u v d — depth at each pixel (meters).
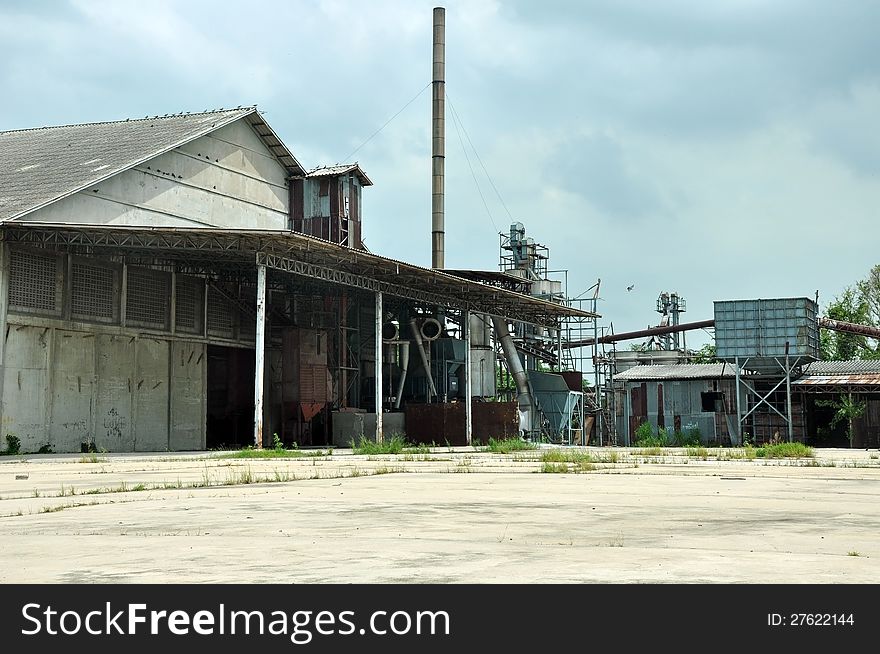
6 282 37.91
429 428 52.09
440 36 68.44
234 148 52.56
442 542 8.18
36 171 46.16
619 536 8.62
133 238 37.69
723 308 57.00
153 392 46.09
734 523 9.84
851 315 89.12
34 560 7.31
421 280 47.56
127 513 11.40
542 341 68.62
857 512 11.17
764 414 57.38
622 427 64.25
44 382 40.12
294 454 34.75
